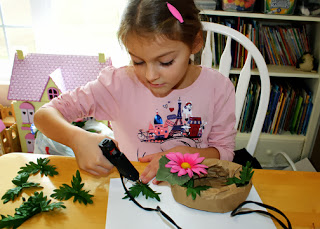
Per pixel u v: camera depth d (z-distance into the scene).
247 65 1.03
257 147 1.71
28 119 1.44
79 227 0.48
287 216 0.54
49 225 0.48
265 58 1.65
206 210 0.52
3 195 0.53
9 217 0.47
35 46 1.65
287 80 1.73
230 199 0.51
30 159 0.65
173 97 0.88
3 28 1.59
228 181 0.54
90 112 0.87
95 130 1.32
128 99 0.89
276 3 1.41
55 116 0.74
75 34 1.64
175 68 0.61
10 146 1.51
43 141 1.24
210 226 0.49
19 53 1.43
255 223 0.51
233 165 0.57
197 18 0.68
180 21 0.58
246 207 0.54
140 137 0.91
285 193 0.60
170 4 0.59
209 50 1.07
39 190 0.56
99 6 1.58
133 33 0.58
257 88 1.56
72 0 1.56
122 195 0.56
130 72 0.89
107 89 0.88
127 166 0.55
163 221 0.50
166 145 0.90
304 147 1.69
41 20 1.57
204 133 0.92
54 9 1.58
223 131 0.90
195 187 0.53
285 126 1.70
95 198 0.55
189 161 0.55
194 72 0.90
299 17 1.44
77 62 1.45
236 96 1.06
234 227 0.49
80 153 0.63
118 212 0.51
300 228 0.51
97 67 1.44
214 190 0.51
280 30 1.60
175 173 0.53
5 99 1.68
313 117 1.62
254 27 1.52
